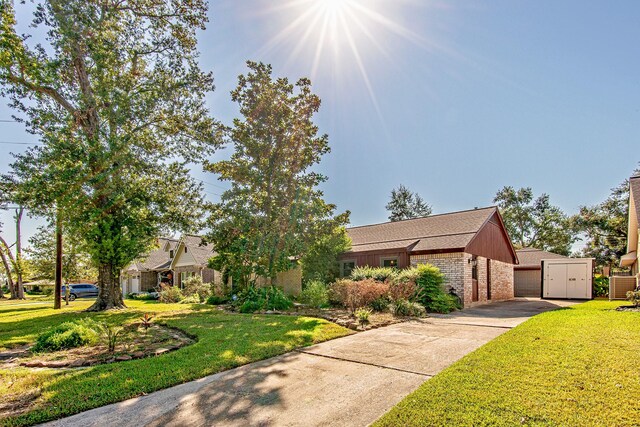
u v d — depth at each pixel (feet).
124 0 46.21
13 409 12.27
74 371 16.55
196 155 52.29
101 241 45.75
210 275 88.02
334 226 49.39
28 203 42.11
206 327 27.73
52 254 66.90
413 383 14.46
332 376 15.61
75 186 41.78
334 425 10.95
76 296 102.32
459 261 47.39
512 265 69.92
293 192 48.19
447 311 38.29
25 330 29.84
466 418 10.64
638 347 17.67
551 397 11.84
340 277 58.95
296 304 45.09
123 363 17.66
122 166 44.62
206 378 15.58
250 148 47.60
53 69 40.45
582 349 17.53
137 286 107.65
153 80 47.32
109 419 11.59
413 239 55.26
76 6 39.06
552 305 47.65
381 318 31.19
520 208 135.74
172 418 11.60
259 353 19.24
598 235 92.02
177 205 51.60
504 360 16.30
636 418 10.21
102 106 44.27
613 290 50.26
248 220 46.57
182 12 48.29
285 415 11.73
